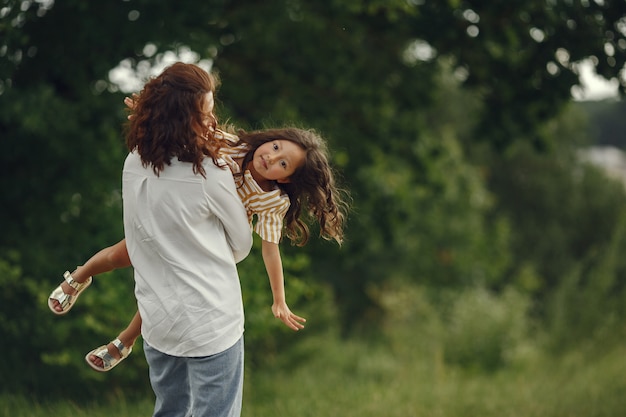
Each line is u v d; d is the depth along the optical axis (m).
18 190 8.00
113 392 6.98
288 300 7.62
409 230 18.50
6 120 7.06
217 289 2.95
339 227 3.28
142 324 3.00
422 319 17.86
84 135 7.84
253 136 3.14
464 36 8.94
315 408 7.07
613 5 7.84
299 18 9.16
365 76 10.68
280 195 3.12
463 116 22.02
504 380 10.71
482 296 14.53
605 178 28.59
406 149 11.94
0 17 6.24
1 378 6.65
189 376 3.01
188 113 2.90
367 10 8.48
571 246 28.14
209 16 7.91
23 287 7.07
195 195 2.91
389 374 10.82
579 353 12.09
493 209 27.14
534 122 9.88
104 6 7.50
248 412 6.67
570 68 8.52
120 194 7.99
